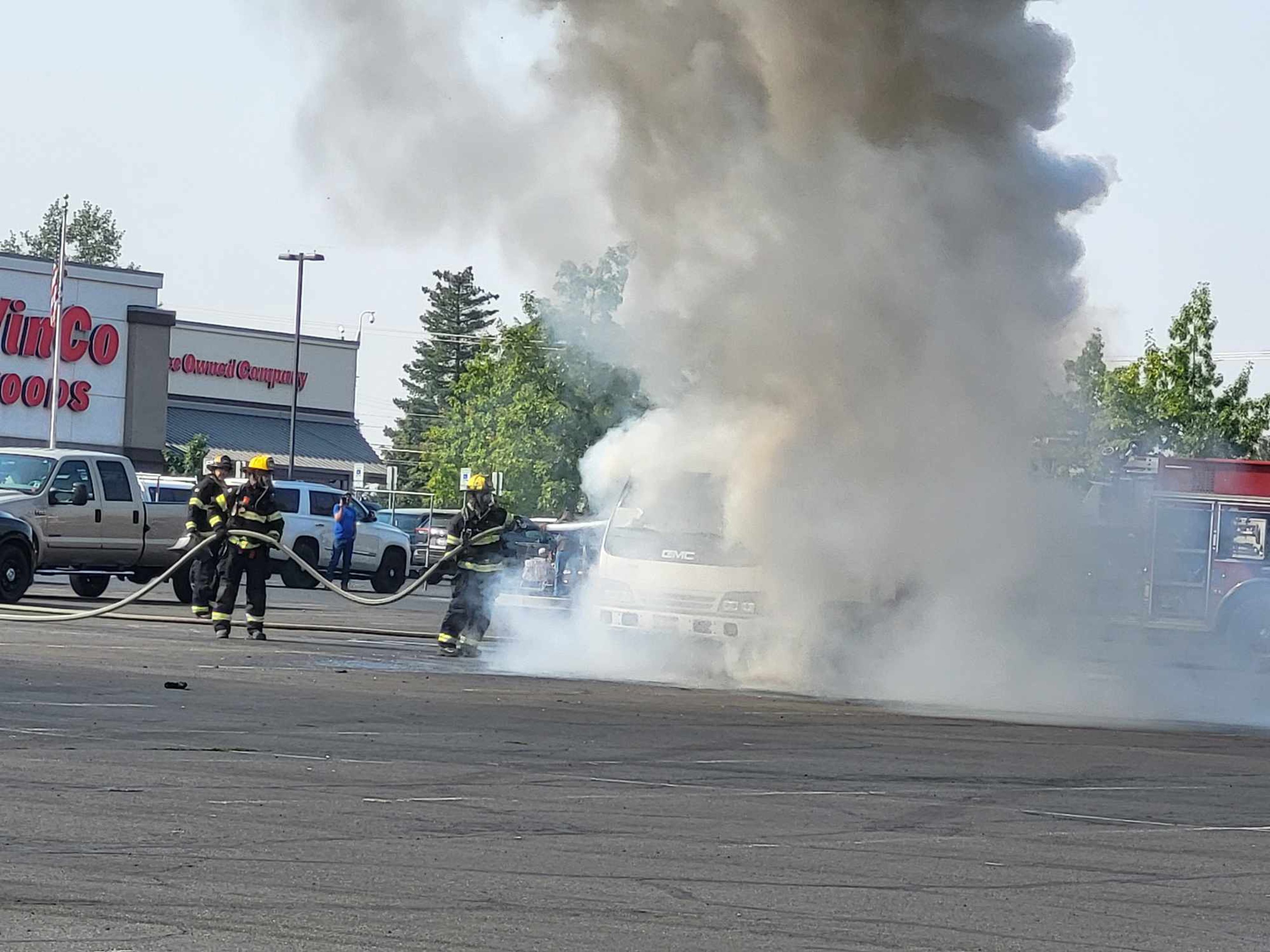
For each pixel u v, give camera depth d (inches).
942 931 278.4
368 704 561.3
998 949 267.9
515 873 307.7
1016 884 320.8
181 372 3314.5
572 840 342.3
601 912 280.2
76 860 301.0
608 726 536.7
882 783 444.1
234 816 348.5
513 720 539.8
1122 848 365.4
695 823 369.1
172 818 343.3
